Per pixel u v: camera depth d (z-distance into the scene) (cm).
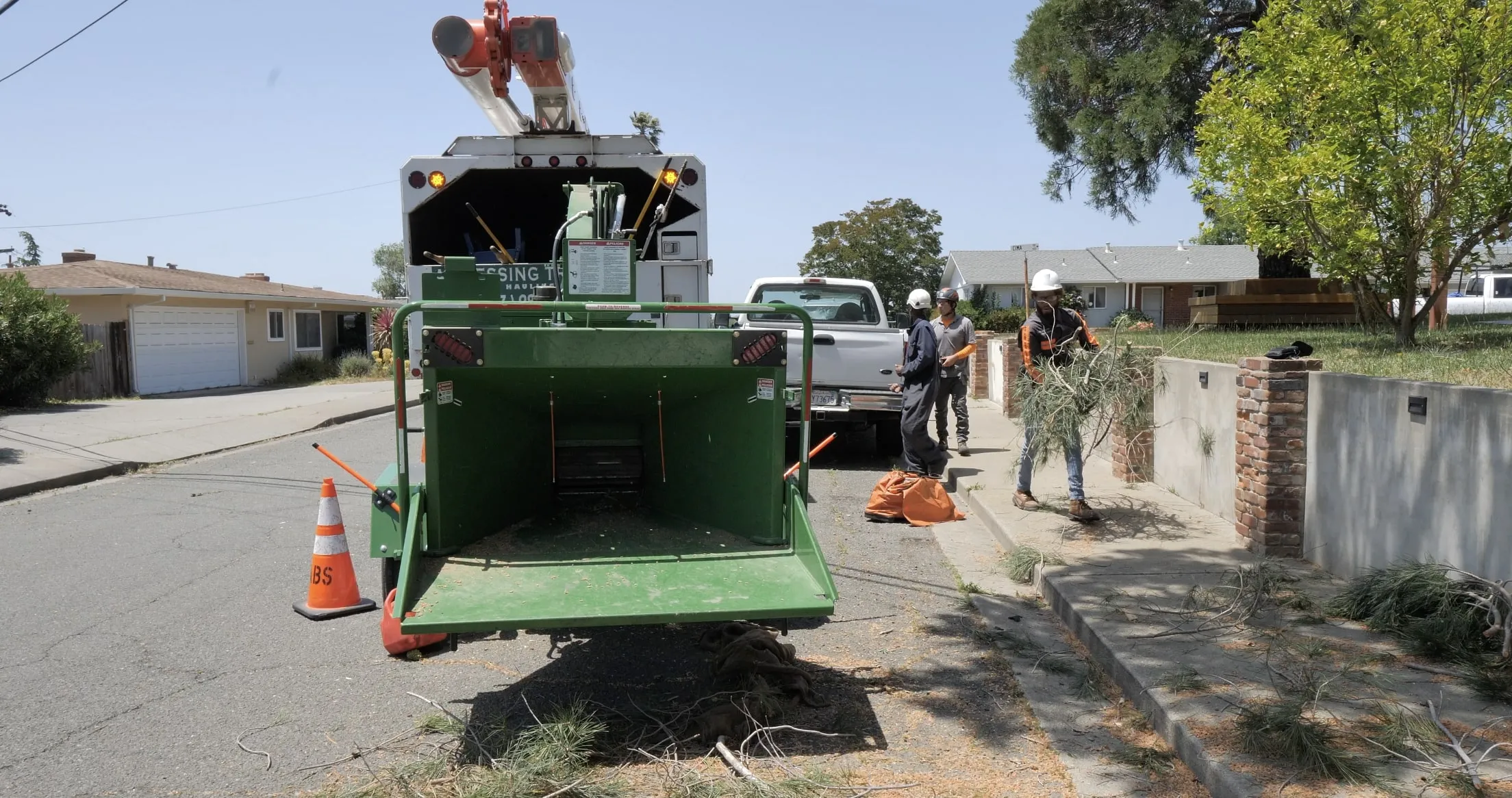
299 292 3130
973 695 483
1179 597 577
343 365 3067
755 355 467
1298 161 971
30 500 1015
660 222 829
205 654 550
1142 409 846
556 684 500
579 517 553
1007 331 3462
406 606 412
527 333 448
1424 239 962
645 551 496
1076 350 796
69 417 1697
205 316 2620
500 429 512
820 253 5256
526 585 445
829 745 430
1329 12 1043
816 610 419
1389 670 446
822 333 1162
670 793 386
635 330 458
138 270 2641
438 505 468
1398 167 940
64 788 394
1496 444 467
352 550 795
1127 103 2105
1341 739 376
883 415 1173
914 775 400
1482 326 1240
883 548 784
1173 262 4631
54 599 656
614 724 450
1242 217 1116
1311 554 635
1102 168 2225
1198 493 818
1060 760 411
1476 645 455
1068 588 602
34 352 1900
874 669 521
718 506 528
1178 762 399
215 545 811
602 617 407
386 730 448
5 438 1376
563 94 827
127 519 915
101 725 455
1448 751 365
